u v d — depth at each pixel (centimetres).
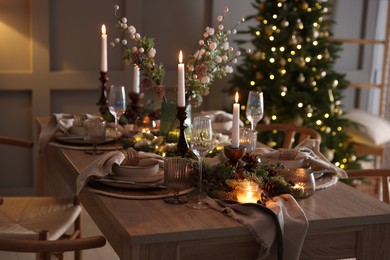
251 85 501
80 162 297
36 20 478
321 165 281
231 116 362
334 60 525
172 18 517
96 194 250
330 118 507
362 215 233
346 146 535
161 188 256
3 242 222
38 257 308
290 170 255
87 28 497
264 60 501
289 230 224
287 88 502
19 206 324
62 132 341
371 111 611
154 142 308
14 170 500
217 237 220
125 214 229
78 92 504
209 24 527
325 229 233
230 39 531
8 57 481
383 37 598
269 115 500
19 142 368
